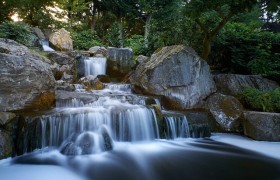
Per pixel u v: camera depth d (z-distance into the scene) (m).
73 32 18.34
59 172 4.93
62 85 8.34
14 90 6.11
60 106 6.96
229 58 11.20
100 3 21.09
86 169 5.10
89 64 11.38
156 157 5.88
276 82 10.16
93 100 7.23
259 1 8.26
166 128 7.05
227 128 7.77
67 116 5.96
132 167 5.27
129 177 4.84
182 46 8.92
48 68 7.25
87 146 5.77
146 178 4.82
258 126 7.20
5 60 6.07
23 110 6.24
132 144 6.52
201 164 5.54
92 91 8.41
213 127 7.91
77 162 5.36
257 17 18.12
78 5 20.52
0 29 10.68
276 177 4.93
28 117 5.61
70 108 6.66
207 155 6.09
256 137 7.19
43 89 6.70
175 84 8.46
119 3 18.61
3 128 5.38
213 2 8.30
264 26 18.58
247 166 5.46
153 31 14.98
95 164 5.34
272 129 7.05
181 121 7.21
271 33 10.80
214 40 10.75
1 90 5.91
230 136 7.57
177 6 17.05
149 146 6.52
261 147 6.65
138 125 6.74
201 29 10.47
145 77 8.83
